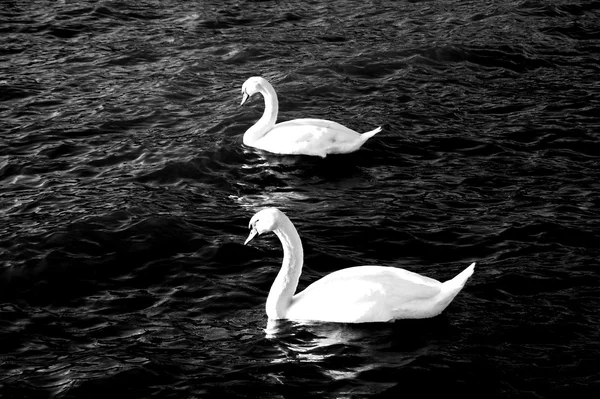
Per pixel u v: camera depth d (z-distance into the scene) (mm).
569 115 19625
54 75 21500
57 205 15281
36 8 25969
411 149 17953
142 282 12945
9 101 19969
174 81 21219
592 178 16578
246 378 10539
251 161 17312
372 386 10383
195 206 15383
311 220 14828
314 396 10203
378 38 24406
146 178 16516
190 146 17719
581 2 27312
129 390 10344
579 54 23531
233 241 14062
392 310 11539
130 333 11578
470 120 19422
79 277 13031
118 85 21031
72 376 10570
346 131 17656
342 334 11398
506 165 17203
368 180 16578
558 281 12797
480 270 13188
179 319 11930
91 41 23750
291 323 11695
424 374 10570
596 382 10422
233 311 12133
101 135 18375
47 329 11688
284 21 25766
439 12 26656
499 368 10688
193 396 10219
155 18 25609
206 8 26516
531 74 22188
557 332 11477
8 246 13680
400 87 21250
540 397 10164
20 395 10211
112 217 14656
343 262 13484
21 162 16969
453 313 11898
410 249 13891
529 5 27047
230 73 21969
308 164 17250
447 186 16281
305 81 21469
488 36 24438
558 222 14641
